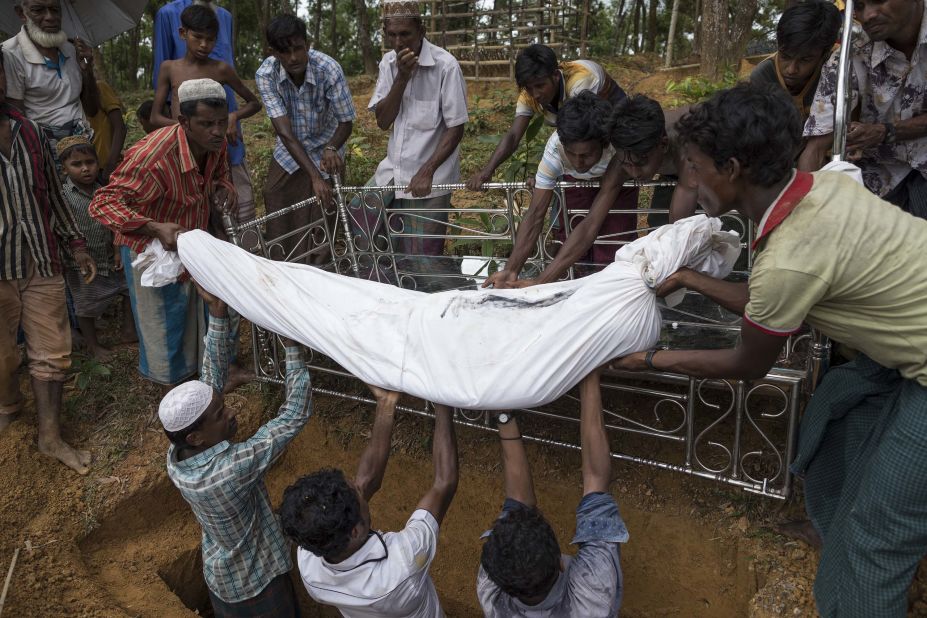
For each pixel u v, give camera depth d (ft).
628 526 11.44
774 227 6.15
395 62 13.66
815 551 9.73
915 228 6.14
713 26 29.73
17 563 10.61
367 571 7.29
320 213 14.90
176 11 15.43
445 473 8.27
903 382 6.85
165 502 12.39
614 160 9.71
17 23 17.08
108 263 13.88
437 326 8.55
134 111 28.66
